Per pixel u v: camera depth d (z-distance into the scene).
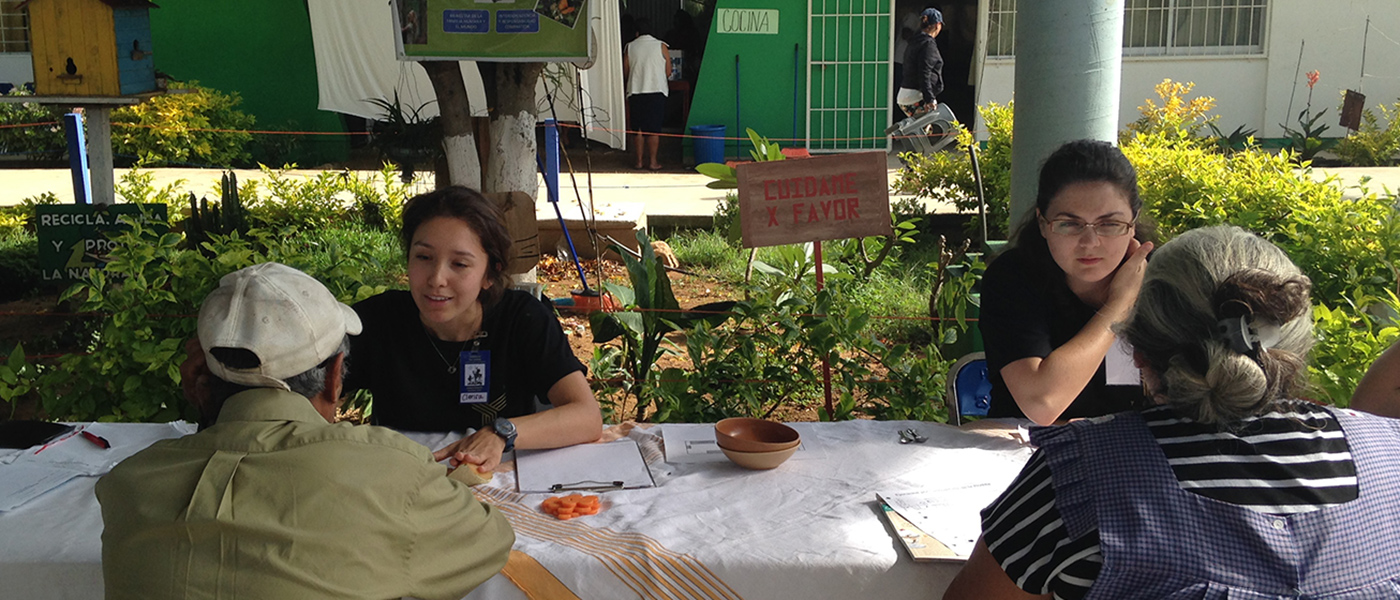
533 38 5.01
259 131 12.49
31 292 7.48
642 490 2.27
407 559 1.71
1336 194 6.27
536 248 5.39
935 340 4.32
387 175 9.23
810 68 12.42
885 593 1.93
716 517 2.12
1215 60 12.38
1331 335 3.16
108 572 1.65
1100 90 3.76
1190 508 1.48
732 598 1.93
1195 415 1.52
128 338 3.62
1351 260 5.10
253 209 8.92
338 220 8.96
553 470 2.38
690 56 13.38
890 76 12.41
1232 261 1.54
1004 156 8.77
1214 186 6.89
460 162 5.80
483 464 2.36
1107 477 1.53
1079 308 2.76
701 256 8.43
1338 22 12.18
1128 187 2.58
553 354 2.73
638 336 3.89
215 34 12.52
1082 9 3.68
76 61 6.36
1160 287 1.57
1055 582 1.55
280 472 1.65
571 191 10.51
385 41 11.92
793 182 3.53
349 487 1.66
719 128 12.29
